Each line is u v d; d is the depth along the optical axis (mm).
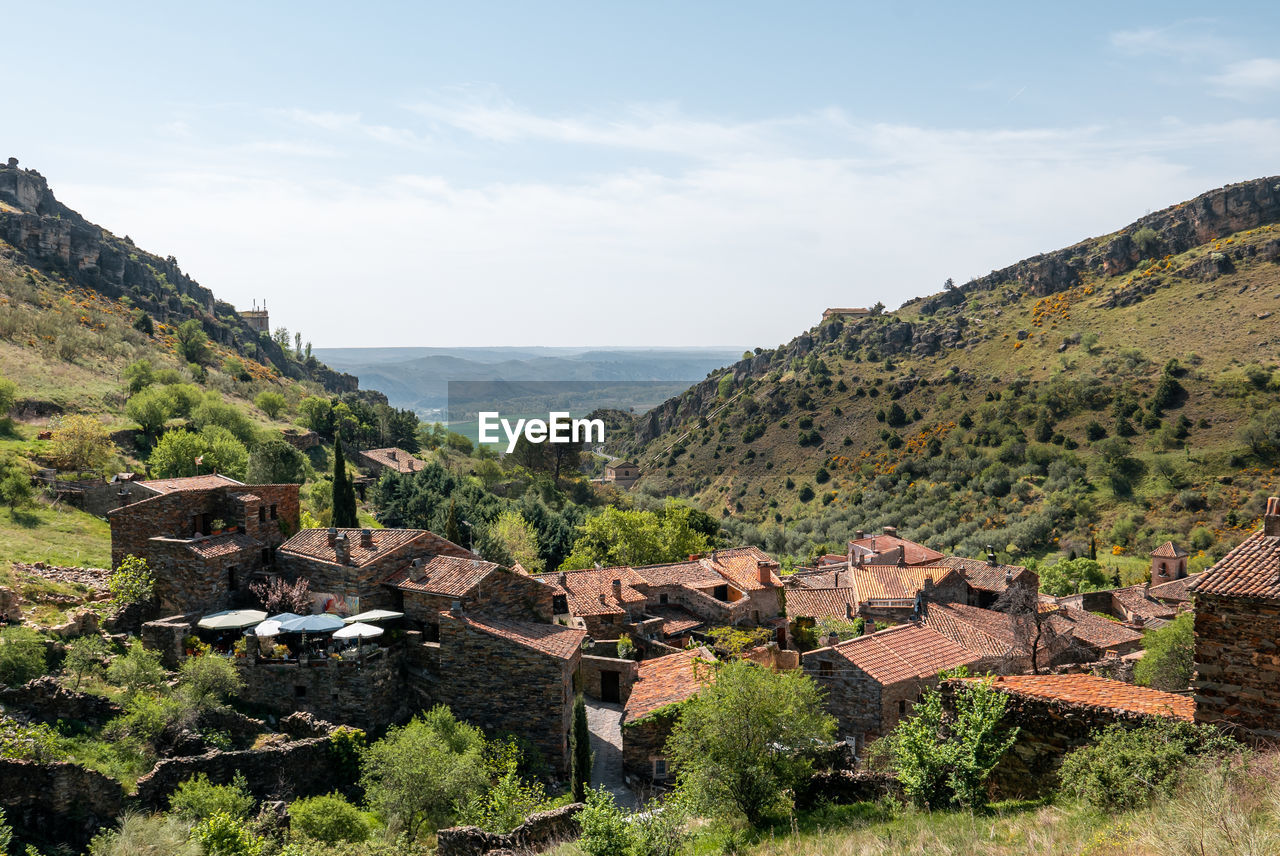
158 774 28812
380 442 161625
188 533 44344
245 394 160875
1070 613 66500
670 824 21438
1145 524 125188
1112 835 15383
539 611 43375
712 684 28547
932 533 143375
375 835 27844
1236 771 16391
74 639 37188
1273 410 135250
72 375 117062
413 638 39906
